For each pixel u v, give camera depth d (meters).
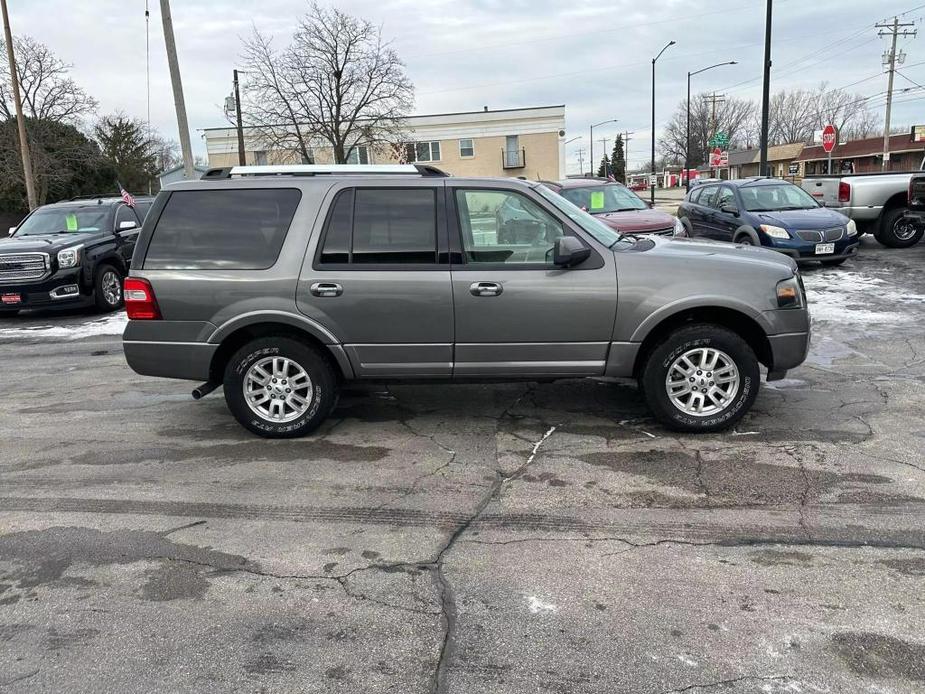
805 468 4.11
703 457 4.33
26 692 2.43
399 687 2.43
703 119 83.69
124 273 11.72
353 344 4.64
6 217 40.03
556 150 47.16
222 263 4.64
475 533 3.51
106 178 43.25
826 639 2.61
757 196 12.05
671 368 4.58
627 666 2.50
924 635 2.62
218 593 3.03
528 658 2.56
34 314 11.41
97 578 3.17
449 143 47.47
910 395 5.38
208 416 5.51
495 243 4.58
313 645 2.67
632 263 4.52
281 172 4.81
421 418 5.25
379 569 3.20
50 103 38.84
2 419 5.60
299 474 4.30
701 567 3.13
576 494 3.91
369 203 4.61
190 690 2.44
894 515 3.54
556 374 4.66
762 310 4.49
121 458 4.64
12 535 3.59
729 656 2.53
